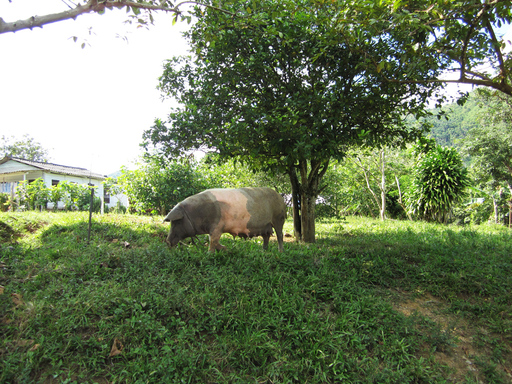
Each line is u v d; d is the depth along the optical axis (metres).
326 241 8.69
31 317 3.37
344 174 16.09
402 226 12.41
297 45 6.74
